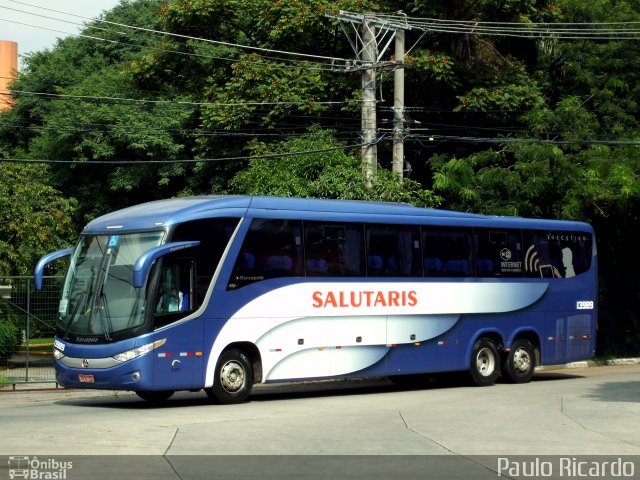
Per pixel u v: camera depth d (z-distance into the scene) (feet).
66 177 149.18
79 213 147.95
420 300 69.72
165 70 121.49
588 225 83.66
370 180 88.28
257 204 61.57
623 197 96.32
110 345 55.72
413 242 69.92
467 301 72.95
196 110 122.21
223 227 59.62
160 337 56.03
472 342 73.36
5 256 99.71
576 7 113.50
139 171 144.77
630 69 113.50
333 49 113.09
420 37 102.94
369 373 66.39
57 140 147.74
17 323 75.66
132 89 147.23
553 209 100.78
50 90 170.81
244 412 53.57
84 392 73.05
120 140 143.43
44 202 108.78
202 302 58.03
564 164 98.68
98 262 58.29
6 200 101.81
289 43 112.47
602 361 105.40
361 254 66.49
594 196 96.94
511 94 106.93
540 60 115.14
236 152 110.52
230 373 59.47
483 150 109.81
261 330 60.70
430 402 60.13
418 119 111.65
